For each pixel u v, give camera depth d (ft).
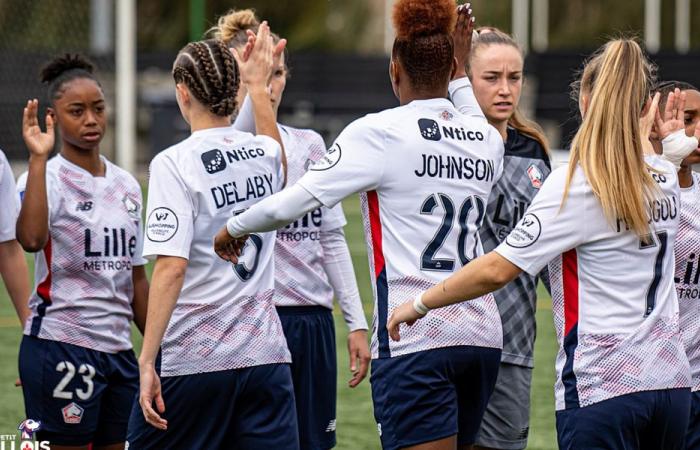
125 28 202.80
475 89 53.88
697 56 272.31
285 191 42.73
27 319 53.98
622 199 39.29
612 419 39.73
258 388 45.57
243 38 56.34
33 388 52.75
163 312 43.27
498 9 400.88
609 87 40.09
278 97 53.16
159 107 248.52
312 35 396.57
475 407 44.65
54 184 52.65
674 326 41.11
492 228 53.42
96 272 53.01
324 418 57.77
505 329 53.11
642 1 407.85
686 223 48.24
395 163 42.75
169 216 43.88
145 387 42.50
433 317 42.86
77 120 52.90
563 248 39.93
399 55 44.24
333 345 58.13
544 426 73.51
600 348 40.06
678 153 45.34
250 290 45.75
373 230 43.70
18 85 232.32
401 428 43.04
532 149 54.85
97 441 54.39
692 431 50.21
